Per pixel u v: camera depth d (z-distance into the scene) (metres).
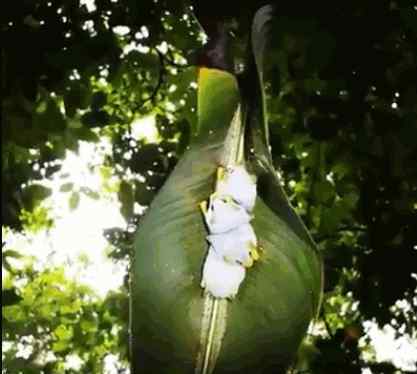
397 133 6.23
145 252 0.96
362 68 5.34
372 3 4.80
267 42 1.12
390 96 5.80
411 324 7.26
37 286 9.41
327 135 6.23
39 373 8.56
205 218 0.97
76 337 8.95
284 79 6.04
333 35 4.73
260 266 0.95
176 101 7.52
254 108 1.07
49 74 5.92
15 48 5.66
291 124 6.77
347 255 6.94
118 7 6.09
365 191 6.73
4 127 6.37
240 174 1.00
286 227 0.98
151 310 0.94
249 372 0.93
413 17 4.98
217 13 1.13
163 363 0.93
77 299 9.60
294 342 0.95
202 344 0.93
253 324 0.93
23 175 6.70
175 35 6.79
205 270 0.94
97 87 7.49
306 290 0.96
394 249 6.68
